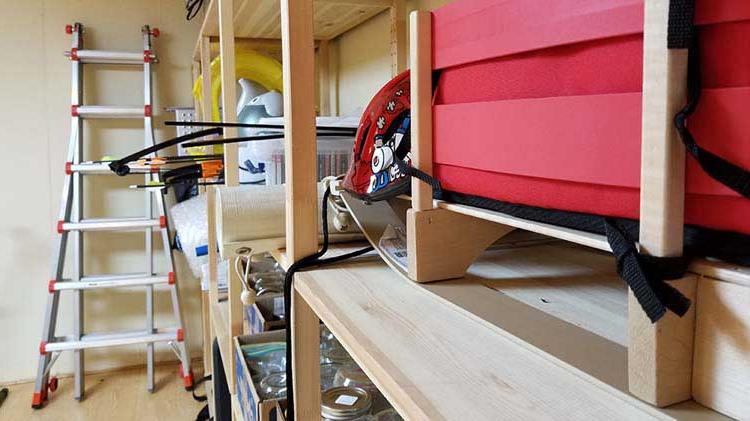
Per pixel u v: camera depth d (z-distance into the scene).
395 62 1.30
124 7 2.67
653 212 0.30
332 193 0.81
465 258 0.61
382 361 0.42
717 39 0.28
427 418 0.35
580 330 0.45
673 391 0.32
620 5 0.33
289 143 0.71
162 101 2.78
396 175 0.69
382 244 0.71
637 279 0.31
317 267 0.71
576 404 0.35
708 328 0.30
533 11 0.40
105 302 2.77
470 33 0.48
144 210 2.79
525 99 0.41
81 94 2.59
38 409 2.43
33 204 2.65
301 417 0.74
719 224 0.29
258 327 1.32
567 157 0.37
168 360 2.89
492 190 0.47
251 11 1.50
